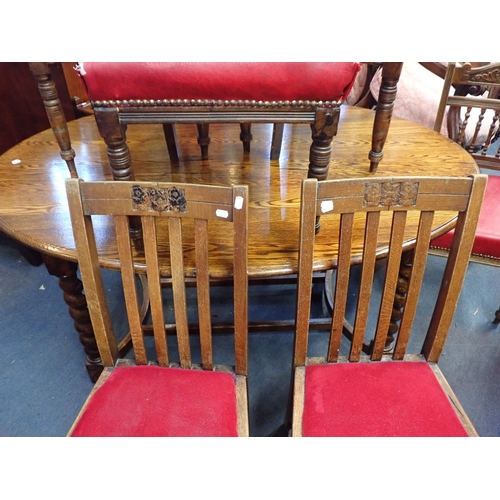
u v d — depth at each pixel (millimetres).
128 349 1472
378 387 879
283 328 1555
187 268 887
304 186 742
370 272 845
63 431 1315
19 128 1934
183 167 1291
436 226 977
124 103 752
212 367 933
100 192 760
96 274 850
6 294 1854
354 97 2775
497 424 1324
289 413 1074
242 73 731
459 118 1697
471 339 1616
